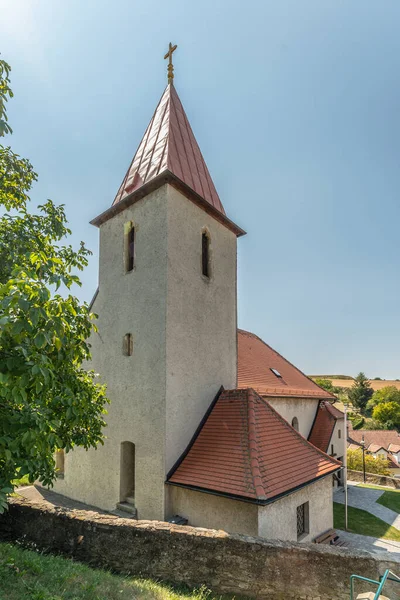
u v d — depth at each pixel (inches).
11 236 272.1
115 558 254.5
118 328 455.8
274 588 229.1
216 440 389.4
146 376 407.5
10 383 165.2
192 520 346.6
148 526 256.8
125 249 472.1
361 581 222.8
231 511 319.9
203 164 535.5
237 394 444.5
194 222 466.0
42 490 504.4
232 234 550.3
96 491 436.8
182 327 422.3
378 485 805.2
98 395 312.7
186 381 415.5
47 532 275.6
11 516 290.0
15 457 204.1
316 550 232.5
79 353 235.5
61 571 212.1
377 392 3567.9
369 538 484.7
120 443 418.3
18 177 299.6
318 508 390.9
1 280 255.4
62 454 515.2
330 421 745.0
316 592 224.5
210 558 240.8
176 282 422.0
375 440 2101.4
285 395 635.5
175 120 513.3
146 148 510.0
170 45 572.4
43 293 159.6
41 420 194.9
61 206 336.8
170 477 369.1
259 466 334.0
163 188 431.5
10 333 159.8
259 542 238.8
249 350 738.2
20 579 187.9
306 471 372.8
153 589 214.5
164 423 379.2
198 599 217.5
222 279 510.6
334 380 4719.5
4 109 203.2
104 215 502.0
